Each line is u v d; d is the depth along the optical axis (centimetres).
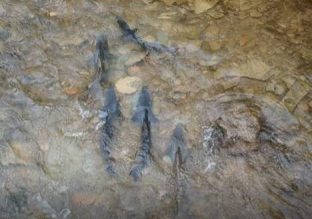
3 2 364
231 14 381
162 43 354
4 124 299
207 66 342
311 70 340
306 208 277
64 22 360
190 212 273
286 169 292
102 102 317
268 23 374
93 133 301
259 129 308
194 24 370
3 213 266
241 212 274
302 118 314
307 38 363
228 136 305
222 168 292
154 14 374
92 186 279
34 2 369
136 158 291
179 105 319
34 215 267
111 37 354
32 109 308
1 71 325
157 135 304
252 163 294
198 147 300
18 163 284
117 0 379
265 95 325
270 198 280
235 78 335
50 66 333
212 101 321
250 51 352
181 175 288
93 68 336
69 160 289
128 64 339
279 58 348
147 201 276
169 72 337
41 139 296
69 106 313
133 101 319
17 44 343
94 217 269
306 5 388
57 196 275
